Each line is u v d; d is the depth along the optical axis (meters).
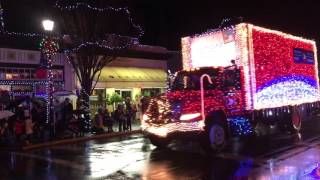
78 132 20.47
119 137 20.28
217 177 10.07
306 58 19.47
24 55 24.62
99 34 24.19
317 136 17.02
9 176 11.08
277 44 16.78
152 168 11.38
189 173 10.61
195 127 13.48
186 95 13.76
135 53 30.84
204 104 13.55
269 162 11.65
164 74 33.03
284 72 17.27
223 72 14.44
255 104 15.07
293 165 11.08
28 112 18.09
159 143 15.05
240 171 10.62
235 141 16.28
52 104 19.86
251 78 14.88
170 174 10.54
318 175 9.77
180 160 12.52
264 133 18.42
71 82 26.30
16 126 17.81
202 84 13.64
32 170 11.80
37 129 19.27
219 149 13.72
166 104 13.98
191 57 16.61
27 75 24.72
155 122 14.15
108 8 25.06
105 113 22.12
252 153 13.28
